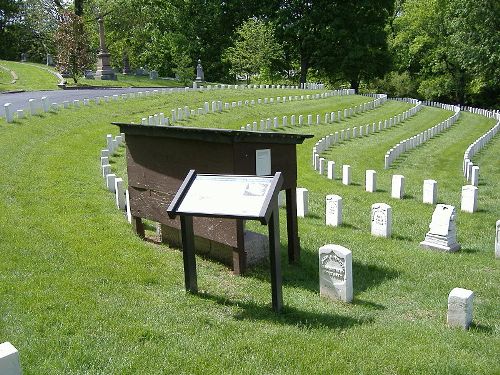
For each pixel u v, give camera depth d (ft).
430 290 29.68
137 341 20.56
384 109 150.10
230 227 29.68
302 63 219.82
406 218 47.01
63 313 22.35
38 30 205.26
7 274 26.09
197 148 30.37
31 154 57.00
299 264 32.73
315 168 74.28
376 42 213.05
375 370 19.17
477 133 125.39
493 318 26.22
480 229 44.86
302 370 18.89
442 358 20.39
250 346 20.52
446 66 222.89
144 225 38.91
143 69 218.79
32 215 36.76
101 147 70.13
